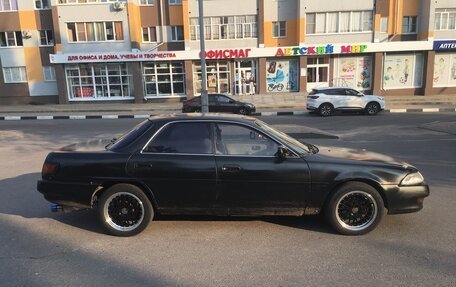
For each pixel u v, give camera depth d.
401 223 5.01
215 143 4.69
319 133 12.88
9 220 5.21
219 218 5.18
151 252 4.20
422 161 8.87
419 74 31.58
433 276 3.62
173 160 4.59
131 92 31.77
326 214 4.67
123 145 4.75
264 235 4.63
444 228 4.83
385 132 14.11
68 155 4.73
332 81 31.56
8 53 31.92
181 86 31.84
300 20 30.45
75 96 31.67
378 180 4.54
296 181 4.56
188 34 30.81
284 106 26.55
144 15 31.62
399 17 31.56
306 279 3.58
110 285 3.50
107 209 4.66
